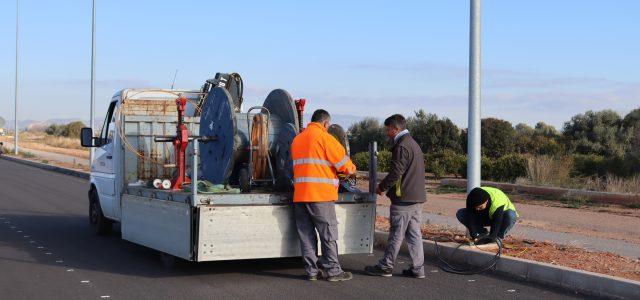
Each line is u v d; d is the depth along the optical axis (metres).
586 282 7.68
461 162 23.05
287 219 8.27
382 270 8.48
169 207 8.50
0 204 17.52
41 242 11.26
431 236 10.70
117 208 11.00
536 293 7.68
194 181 7.88
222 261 9.51
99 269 8.96
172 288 7.84
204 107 9.89
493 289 7.85
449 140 29.14
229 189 8.58
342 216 8.55
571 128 30.88
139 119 10.89
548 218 13.37
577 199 16.31
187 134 9.30
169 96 11.57
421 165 8.33
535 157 20.66
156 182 9.23
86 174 29.00
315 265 8.27
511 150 28.72
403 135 8.30
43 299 7.30
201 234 7.87
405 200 8.24
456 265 9.27
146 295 7.49
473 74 9.91
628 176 19.09
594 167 20.66
